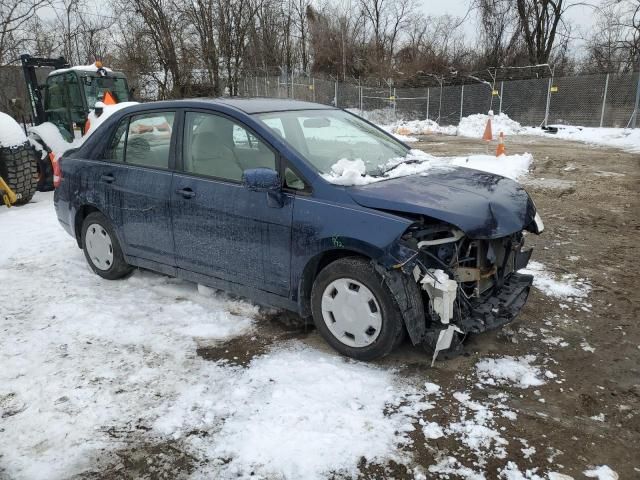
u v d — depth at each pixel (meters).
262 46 34.94
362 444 2.69
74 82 10.98
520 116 25.28
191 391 3.19
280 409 2.98
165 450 2.69
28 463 2.62
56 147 10.02
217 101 4.20
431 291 3.19
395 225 3.14
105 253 5.00
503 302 3.57
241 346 3.73
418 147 17.56
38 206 8.84
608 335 3.85
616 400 3.07
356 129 4.59
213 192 3.97
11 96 16.05
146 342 3.81
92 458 2.65
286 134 3.89
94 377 3.36
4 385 3.30
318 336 3.85
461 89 27.00
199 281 4.32
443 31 35.97
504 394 3.12
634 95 21.66
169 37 27.27
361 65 37.91
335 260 3.50
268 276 3.79
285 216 3.57
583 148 16.39
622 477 2.47
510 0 31.02
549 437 2.75
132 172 4.56
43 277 5.18
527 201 3.73
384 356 3.44
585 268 5.27
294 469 2.53
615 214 7.48
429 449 2.66
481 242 3.44
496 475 2.49
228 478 2.49
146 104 4.62
